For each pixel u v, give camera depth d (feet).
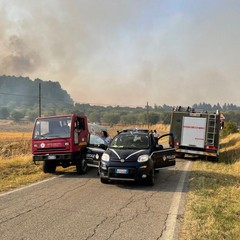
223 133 164.14
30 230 19.94
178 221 21.98
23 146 99.40
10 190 31.40
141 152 34.58
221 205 26.18
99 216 23.02
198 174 42.93
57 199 27.78
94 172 44.68
